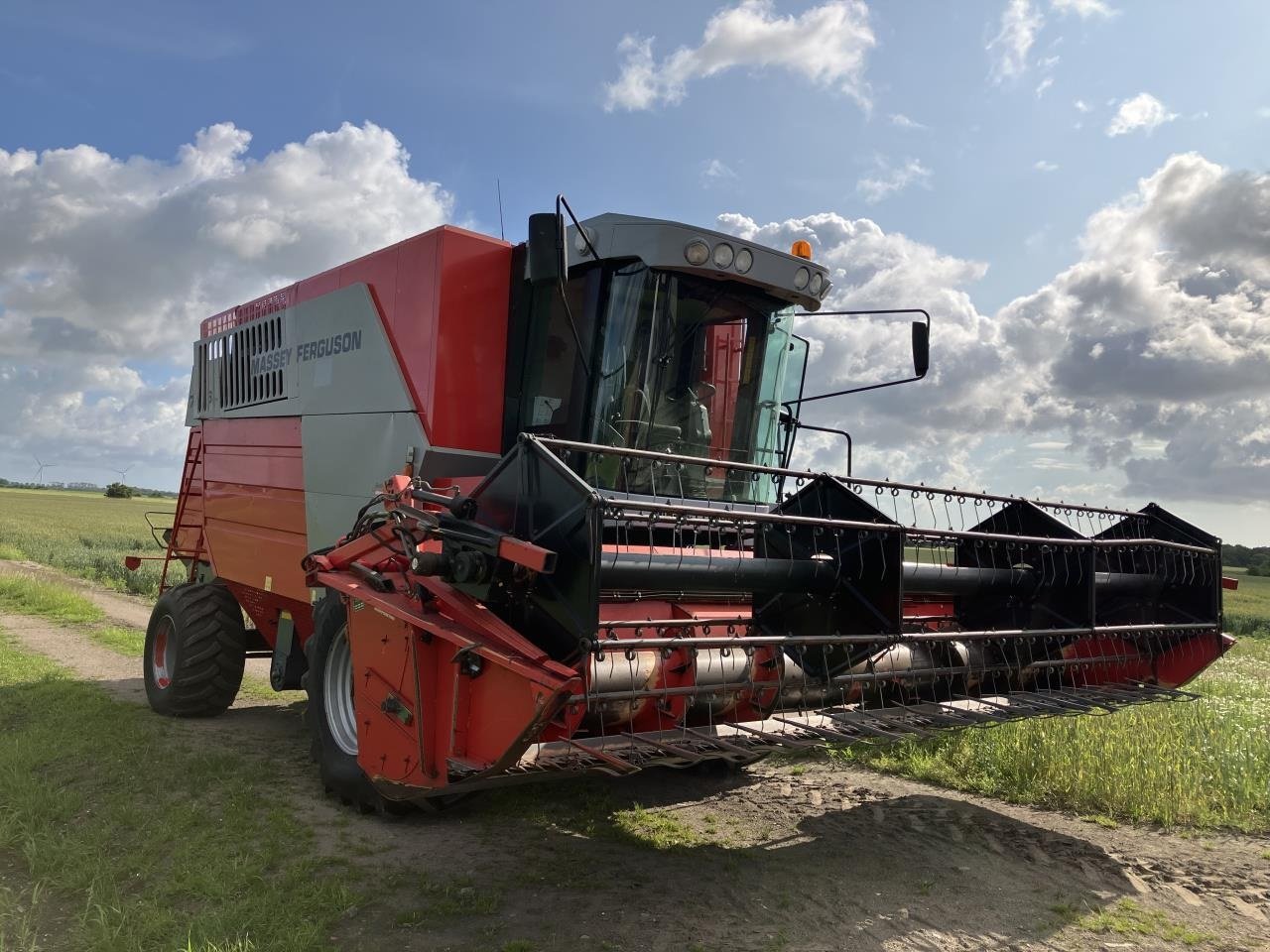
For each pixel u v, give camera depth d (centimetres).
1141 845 516
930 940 390
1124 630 534
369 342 629
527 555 377
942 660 508
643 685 413
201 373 901
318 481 673
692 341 582
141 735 689
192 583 854
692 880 452
